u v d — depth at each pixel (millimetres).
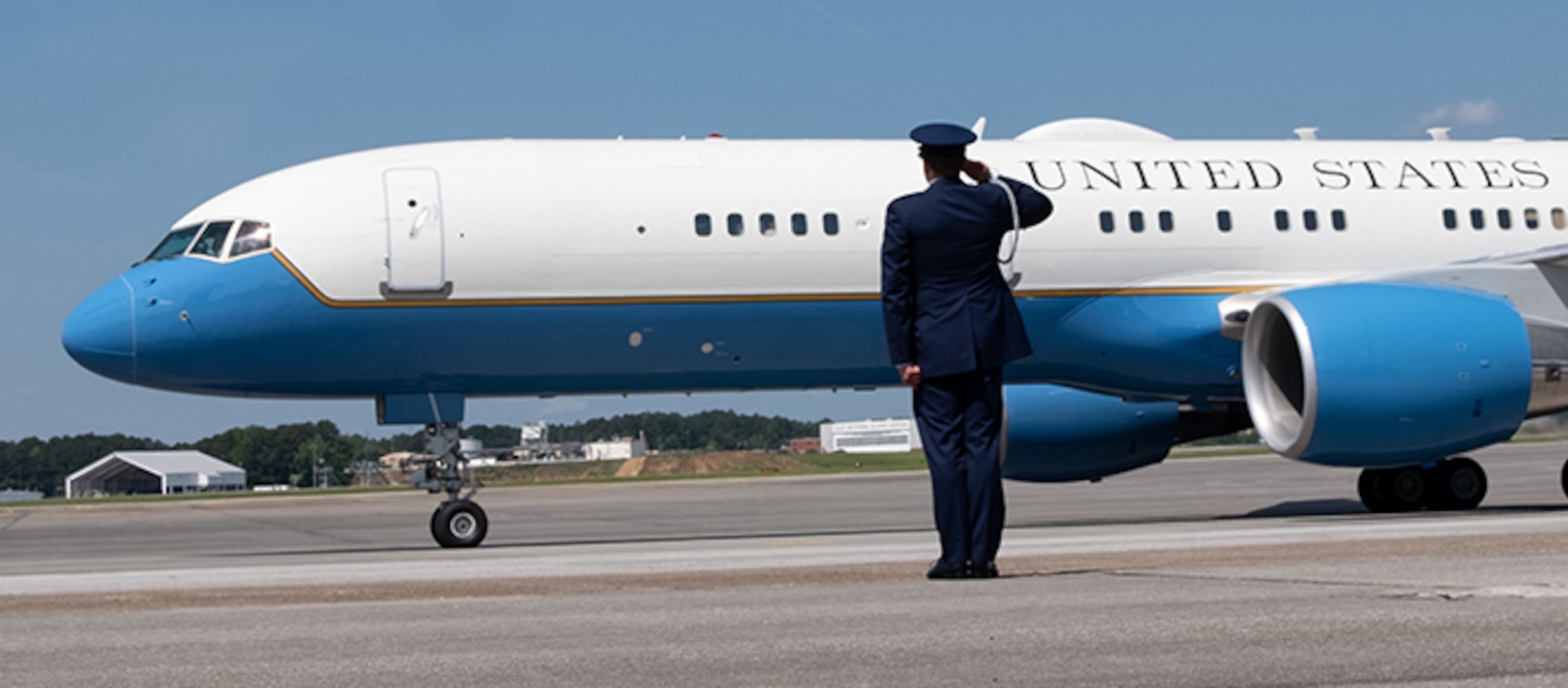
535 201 16609
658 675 4297
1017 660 4391
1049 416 19484
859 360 17688
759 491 41500
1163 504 25500
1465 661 4188
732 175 17266
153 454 130125
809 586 7160
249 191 16797
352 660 4707
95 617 6277
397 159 16891
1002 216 7672
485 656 4727
